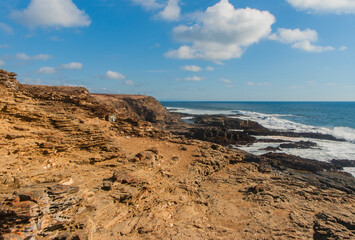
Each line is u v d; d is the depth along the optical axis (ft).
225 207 55.26
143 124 119.44
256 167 93.86
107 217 38.50
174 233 39.22
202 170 78.48
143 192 48.83
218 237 40.81
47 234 30.25
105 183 46.55
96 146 64.44
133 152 78.74
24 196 30.42
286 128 209.05
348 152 125.90
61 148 55.26
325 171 93.81
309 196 65.36
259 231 44.96
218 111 481.05
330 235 44.21
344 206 59.77
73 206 35.04
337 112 476.13
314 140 160.56
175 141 109.50
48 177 39.68
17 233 27.86
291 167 98.68
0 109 56.34
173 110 527.40
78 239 29.96
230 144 150.10
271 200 60.39
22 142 48.80
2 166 39.99
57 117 64.39
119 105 246.47
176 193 57.98
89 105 102.32
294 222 49.29
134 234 37.09
